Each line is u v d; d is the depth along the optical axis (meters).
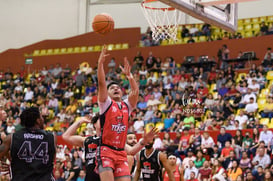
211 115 19.14
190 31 28.28
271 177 14.41
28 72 30.36
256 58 23.19
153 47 27.45
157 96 22.25
